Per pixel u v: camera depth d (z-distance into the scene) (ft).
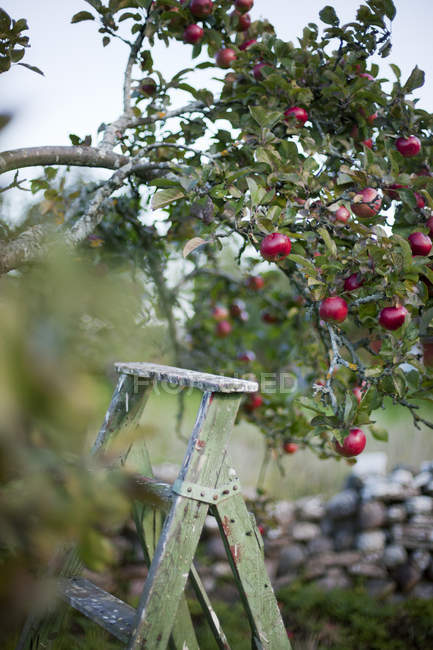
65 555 7.14
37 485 1.63
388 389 6.88
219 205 7.59
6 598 1.56
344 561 12.09
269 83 8.19
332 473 15.52
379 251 6.91
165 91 8.73
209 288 11.82
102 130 8.61
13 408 1.34
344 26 8.26
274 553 12.21
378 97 7.87
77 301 1.55
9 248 5.19
